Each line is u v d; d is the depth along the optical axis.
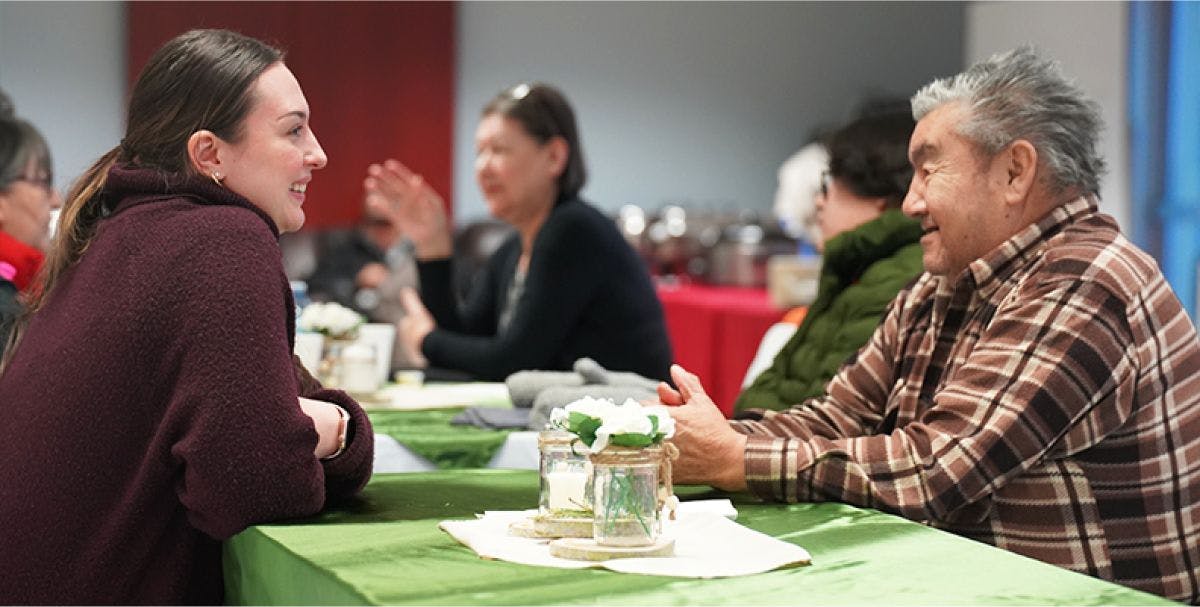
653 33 9.03
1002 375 1.83
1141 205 5.09
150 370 1.67
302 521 1.68
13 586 1.68
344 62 8.29
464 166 8.65
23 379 1.75
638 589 1.32
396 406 2.89
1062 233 1.95
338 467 1.77
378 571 1.39
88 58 7.70
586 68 8.91
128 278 1.71
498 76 8.71
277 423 1.63
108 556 1.67
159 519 1.69
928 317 2.15
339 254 6.67
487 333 3.96
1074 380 1.80
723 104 9.19
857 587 1.34
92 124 7.71
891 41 9.47
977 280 2.00
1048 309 1.84
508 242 3.98
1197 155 5.06
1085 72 5.10
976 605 1.28
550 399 2.49
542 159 3.62
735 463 1.86
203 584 1.73
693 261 7.56
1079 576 1.39
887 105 2.75
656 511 1.49
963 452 1.80
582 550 1.44
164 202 1.78
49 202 3.12
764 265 7.34
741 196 9.25
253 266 1.70
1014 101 1.96
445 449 2.39
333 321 3.09
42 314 1.83
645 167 9.06
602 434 1.44
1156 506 1.88
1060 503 1.84
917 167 2.05
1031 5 5.16
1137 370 1.85
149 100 1.84
